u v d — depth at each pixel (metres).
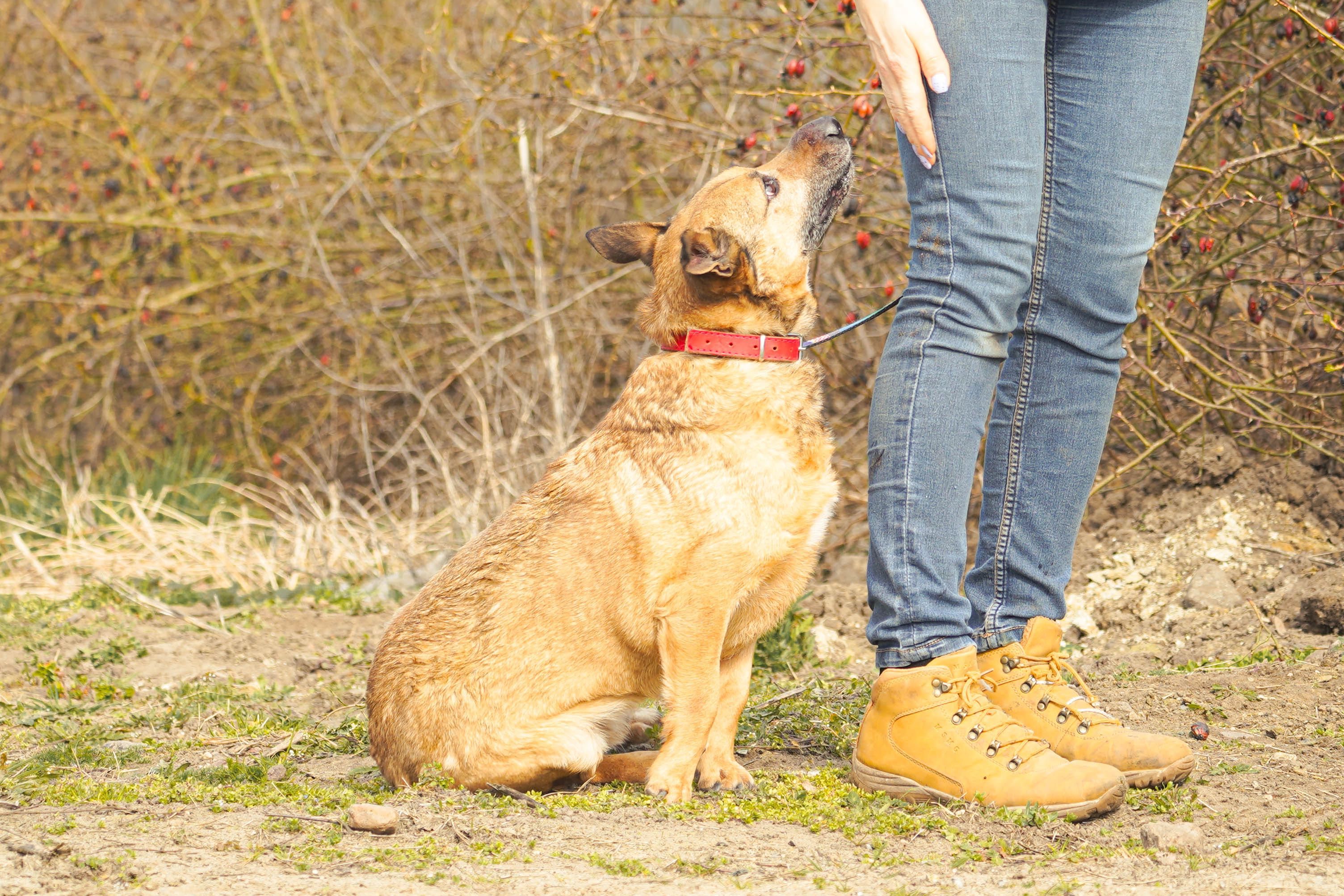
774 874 2.46
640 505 3.25
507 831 2.77
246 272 9.12
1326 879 2.29
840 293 6.81
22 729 4.21
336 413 9.25
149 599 6.66
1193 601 4.82
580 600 3.28
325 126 8.66
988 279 2.86
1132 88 3.00
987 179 2.84
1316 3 5.31
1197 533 5.26
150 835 2.72
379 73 8.42
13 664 5.34
